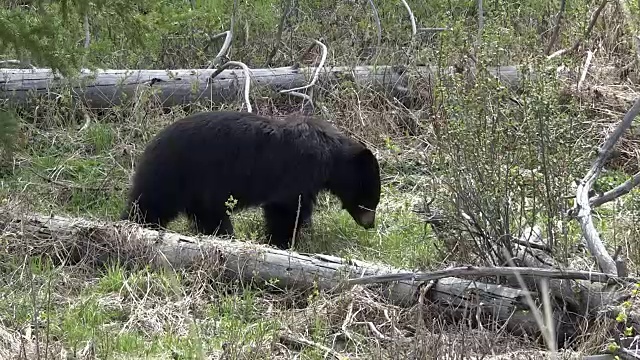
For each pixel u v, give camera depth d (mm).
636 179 10312
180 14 17281
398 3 19297
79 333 8922
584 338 8484
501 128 9602
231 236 11203
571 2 18438
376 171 12039
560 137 9625
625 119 10305
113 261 10398
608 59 17234
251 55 17781
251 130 11508
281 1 19172
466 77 11203
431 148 13352
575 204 9758
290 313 9492
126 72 15227
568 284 8859
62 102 14930
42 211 11906
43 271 10164
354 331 9164
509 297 9133
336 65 16844
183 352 8688
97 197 12891
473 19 17844
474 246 9945
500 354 8406
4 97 14758
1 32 8781
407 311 9328
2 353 8258
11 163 13320
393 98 15906
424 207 11172
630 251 10344
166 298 9656
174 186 11430
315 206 12211
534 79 10672
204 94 15578
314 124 11906
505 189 9609
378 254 11578
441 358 7922
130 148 14023
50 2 9320
